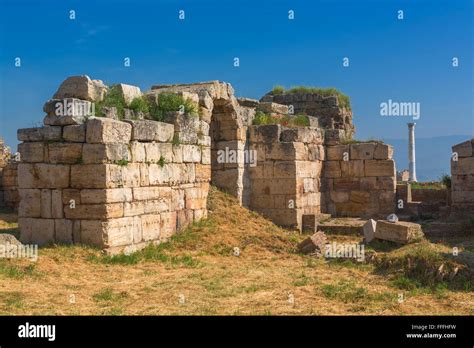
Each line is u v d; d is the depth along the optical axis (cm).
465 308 1063
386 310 1045
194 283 1260
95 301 1067
